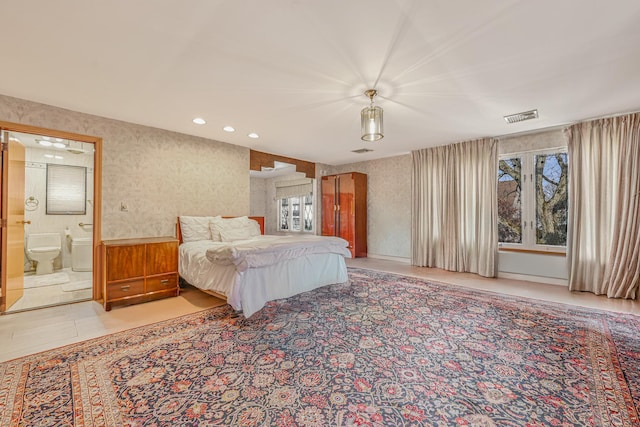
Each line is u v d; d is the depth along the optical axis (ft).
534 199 13.97
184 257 11.81
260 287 9.21
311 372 5.71
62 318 8.75
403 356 6.33
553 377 5.52
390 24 5.65
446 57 6.84
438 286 12.40
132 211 11.72
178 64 7.17
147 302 10.36
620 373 5.65
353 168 21.79
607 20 5.48
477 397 4.93
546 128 12.76
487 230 14.32
